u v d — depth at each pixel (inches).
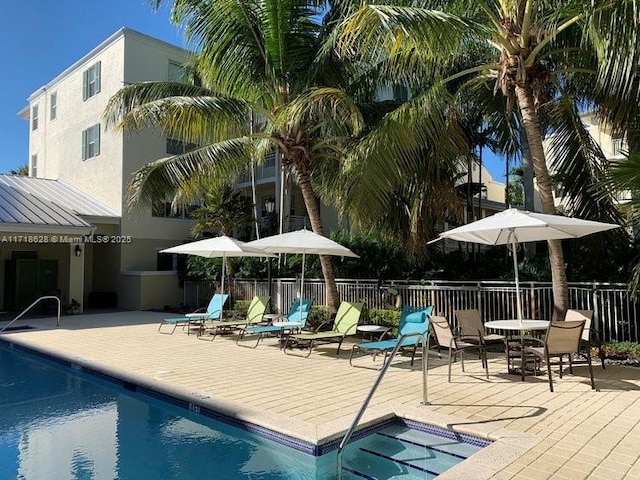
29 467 208.5
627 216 405.4
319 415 242.4
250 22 462.3
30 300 802.2
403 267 588.1
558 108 436.1
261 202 1008.9
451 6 351.3
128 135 823.1
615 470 174.9
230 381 319.0
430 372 342.0
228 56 466.9
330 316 519.8
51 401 309.7
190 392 290.2
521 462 181.5
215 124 458.9
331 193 560.4
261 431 232.5
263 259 723.4
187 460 216.4
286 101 486.0
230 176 545.0
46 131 1051.3
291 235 455.2
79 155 928.9
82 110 926.4
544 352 291.0
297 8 466.0
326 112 434.0
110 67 855.1
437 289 487.8
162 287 828.0
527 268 509.0
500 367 355.6
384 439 232.5
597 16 285.3
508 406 253.9
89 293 840.3
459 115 447.2
